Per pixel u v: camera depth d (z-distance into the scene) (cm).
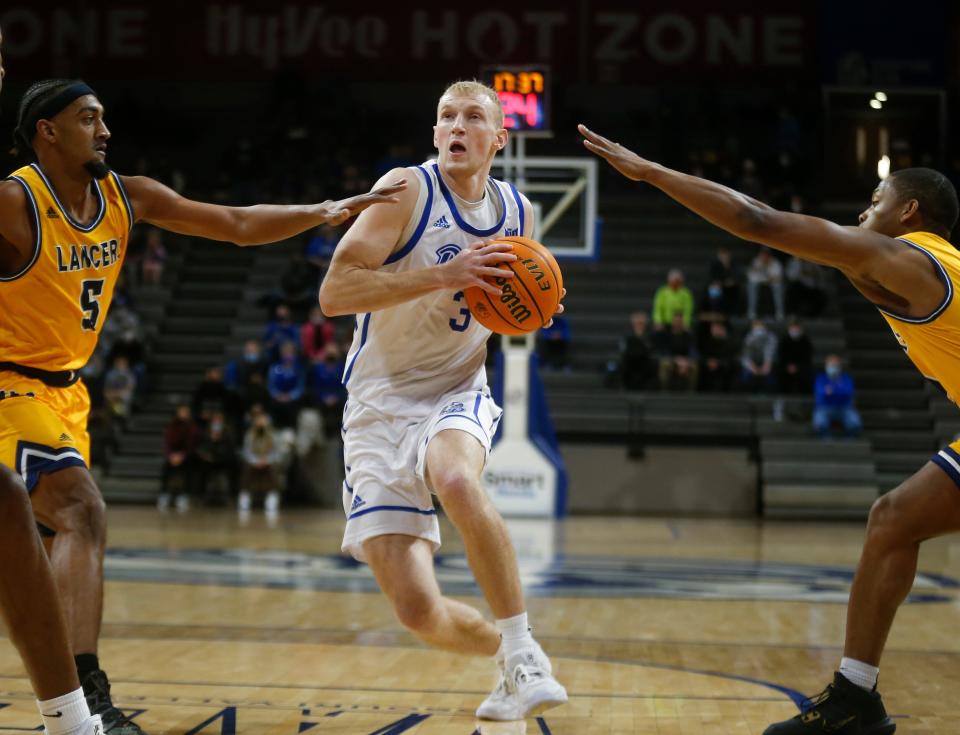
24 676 505
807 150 2197
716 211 366
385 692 485
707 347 1744
